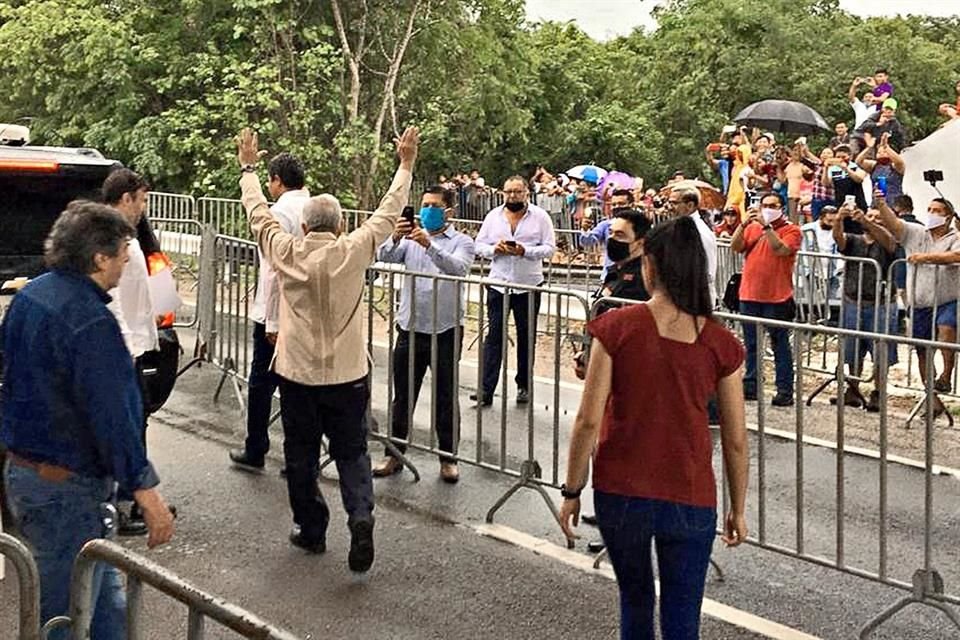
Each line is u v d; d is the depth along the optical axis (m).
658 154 35.62
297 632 5.23
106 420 3.88
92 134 23.27
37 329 3.92
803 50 36.22
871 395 9.99
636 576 4.21
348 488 5.95
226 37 22.52
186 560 6.07
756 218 9.92
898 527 6.82
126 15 23.19
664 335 4.16
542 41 37.94
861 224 11.12
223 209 17.61
